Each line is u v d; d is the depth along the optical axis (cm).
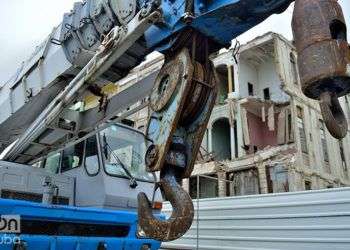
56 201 453
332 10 200
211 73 277
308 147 1988
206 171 2009
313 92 197
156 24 289
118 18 337
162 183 247
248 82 2383
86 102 451
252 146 2162
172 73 261
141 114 1831
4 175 432
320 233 508
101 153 478
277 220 555
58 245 355
